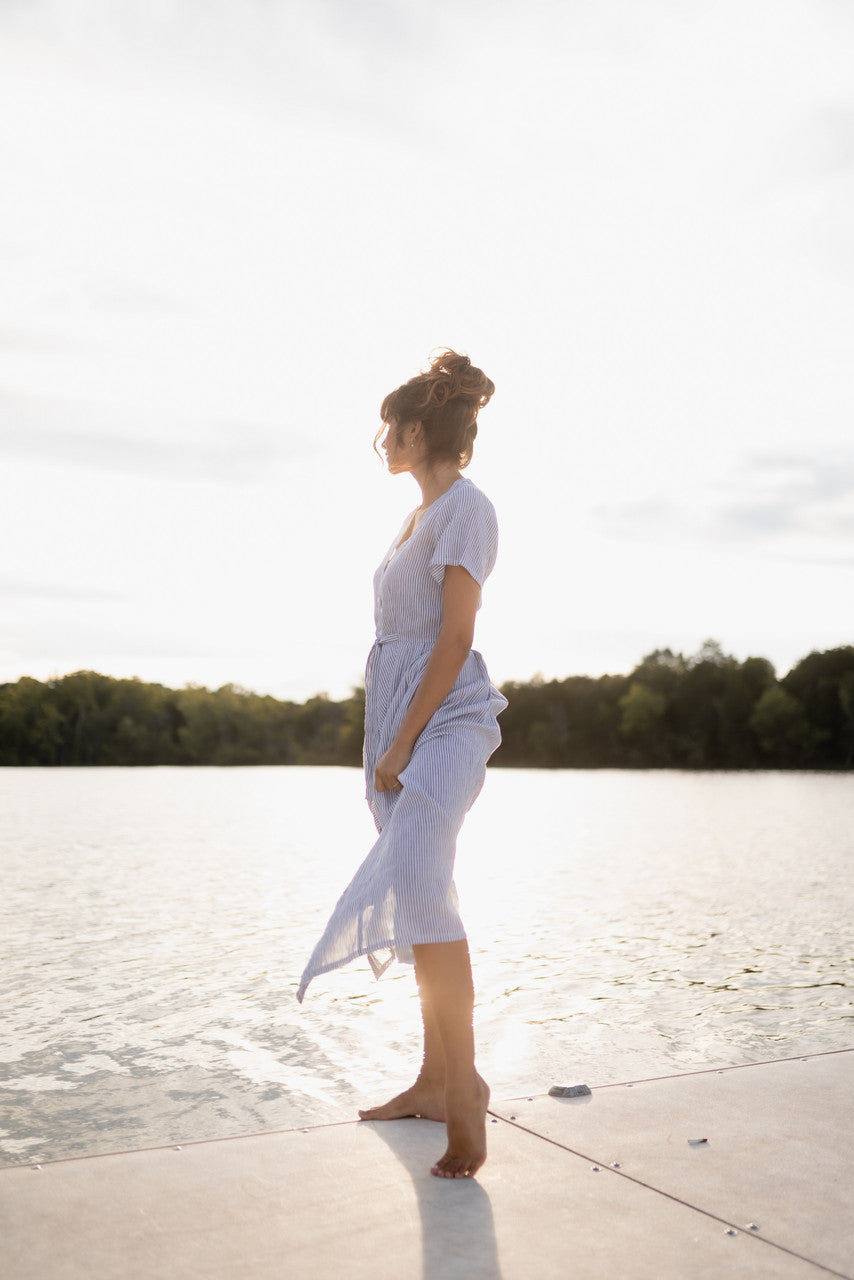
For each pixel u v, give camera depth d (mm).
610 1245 1562
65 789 40156
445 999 1876
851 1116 2145
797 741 73062
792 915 7859
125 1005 4656
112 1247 1558
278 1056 3750
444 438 2199
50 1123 2973
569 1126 2104
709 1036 4059
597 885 9914
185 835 16625
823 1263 1502
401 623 2150
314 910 7996
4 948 6258
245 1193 1771
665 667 82438
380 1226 1636
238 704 95188
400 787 2008
